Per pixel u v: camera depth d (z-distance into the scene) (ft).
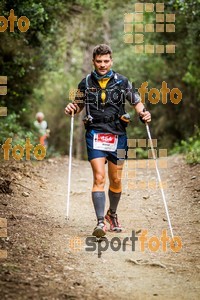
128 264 27.37
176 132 109.09
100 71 31.68
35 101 92.58
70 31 94.79
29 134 72.59
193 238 32.40
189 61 86.33
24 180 47.83
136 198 44.91
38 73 80.33
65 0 67.67
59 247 29.25
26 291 22.16
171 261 28.17
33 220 34.45
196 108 103.14
